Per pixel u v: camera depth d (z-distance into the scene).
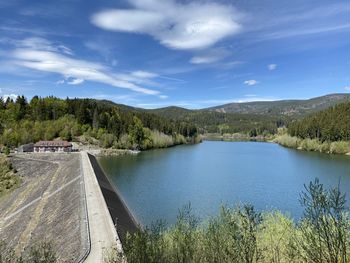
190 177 85.75
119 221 39.97
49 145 148.25
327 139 159.00
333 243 10.70
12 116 175.00
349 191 59.78
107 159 132.50
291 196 62.59
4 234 47.62
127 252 15.25
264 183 75.81
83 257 26.64
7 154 126.88
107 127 182.12
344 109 182.00
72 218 40.47
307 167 101.44
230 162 118.19
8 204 68.38
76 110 190.50
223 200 60.06
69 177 74.31
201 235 16.75
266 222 24.95
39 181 84.31
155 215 51.69
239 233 14.30
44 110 183.75
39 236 40.59
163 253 15.29
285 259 17.53
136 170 99.88
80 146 163.38
